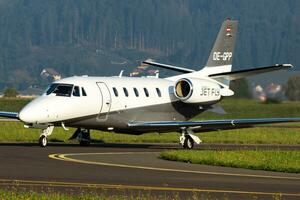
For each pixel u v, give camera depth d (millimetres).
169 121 98875
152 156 78188
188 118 102625
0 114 92750
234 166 69500
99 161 72125
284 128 143750
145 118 97688
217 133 124188
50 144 95438
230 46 105750
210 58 105000
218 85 101750
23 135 109375
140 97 96938
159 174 63094
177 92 99500
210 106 103875
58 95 89812
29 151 81375
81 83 91812
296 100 150500
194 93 98938
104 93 93062
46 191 52938
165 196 51656
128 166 68312
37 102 88562
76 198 49500
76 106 90188
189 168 67688
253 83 147750
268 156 75312
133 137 111750
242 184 58125
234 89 147750
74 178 59688
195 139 94000
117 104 94312
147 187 55750
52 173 62438
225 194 53125
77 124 91562
